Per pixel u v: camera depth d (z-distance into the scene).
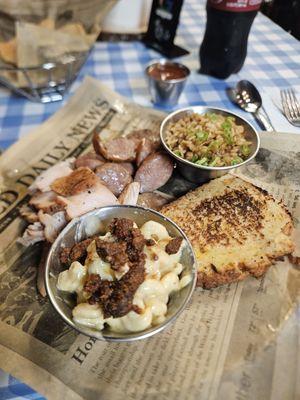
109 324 0.18
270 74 0.40
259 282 0.22
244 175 0.29
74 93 0.36
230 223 0.24
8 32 0.32
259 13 0.52
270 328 0.20
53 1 0.30
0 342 0.19
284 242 0.23
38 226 0.24
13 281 0.23
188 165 0.27
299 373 0.18
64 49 0.34
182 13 0.52
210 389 0.18
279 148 0.30
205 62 0.39
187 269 0.21
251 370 0.18
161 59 0.39
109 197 0.25
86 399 0.17
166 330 0.20
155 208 0.27
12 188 0.28
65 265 0.21
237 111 0.36
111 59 0.43
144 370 0.18
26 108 0.36
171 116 0.31
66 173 0.27
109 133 0.33
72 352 0.19
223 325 0.20
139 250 0.20
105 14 0.35
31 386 0.18
